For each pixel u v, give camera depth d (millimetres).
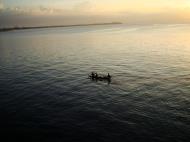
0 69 64438
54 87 45312
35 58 83125
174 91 40250
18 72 59906
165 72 54812
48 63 72125
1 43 153000
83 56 85500
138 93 40094
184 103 34531
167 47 103125
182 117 29625
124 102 36000
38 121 29766
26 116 31453
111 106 34500
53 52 99375
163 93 39500
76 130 27047
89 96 39438
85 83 47688
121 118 30062
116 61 72438
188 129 26344
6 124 29078
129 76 52375
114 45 121562
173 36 164750
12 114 32219
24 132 26891
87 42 144125
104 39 162875
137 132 26094
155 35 182375
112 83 47000
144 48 103250
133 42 132750
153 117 29953
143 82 46906
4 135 26266
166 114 30750
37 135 26094
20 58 83875
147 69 58906
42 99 38344
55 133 26453
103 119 29938
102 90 42625
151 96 38219
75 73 57281
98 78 50281
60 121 29641
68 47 118812
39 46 126812
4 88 45156
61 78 52406
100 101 36844
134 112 31891
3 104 36219
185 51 88375
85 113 32094
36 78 52969
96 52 96062
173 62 66750
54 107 34656
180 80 47250
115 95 39562
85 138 25172
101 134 25953
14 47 124875
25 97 39500
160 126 27359
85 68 63281
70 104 35812
